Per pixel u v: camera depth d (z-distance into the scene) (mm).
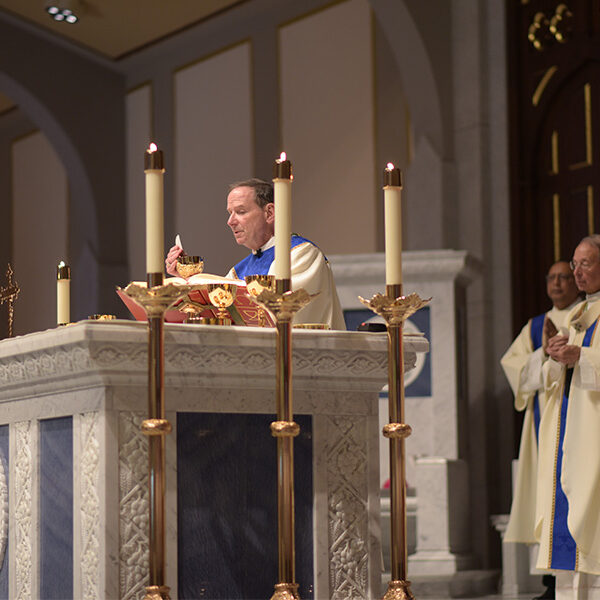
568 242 12906
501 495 12969
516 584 11008
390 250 4195
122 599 3812
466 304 12562
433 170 13516
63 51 18266
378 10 13609
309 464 4320
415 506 11180
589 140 12773
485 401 13047
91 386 3941
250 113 16719
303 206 15875
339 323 5219
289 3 16281
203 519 4047
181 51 17953
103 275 18203
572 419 7477
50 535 4180
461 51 13688
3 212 21641
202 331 3979
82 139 18281
